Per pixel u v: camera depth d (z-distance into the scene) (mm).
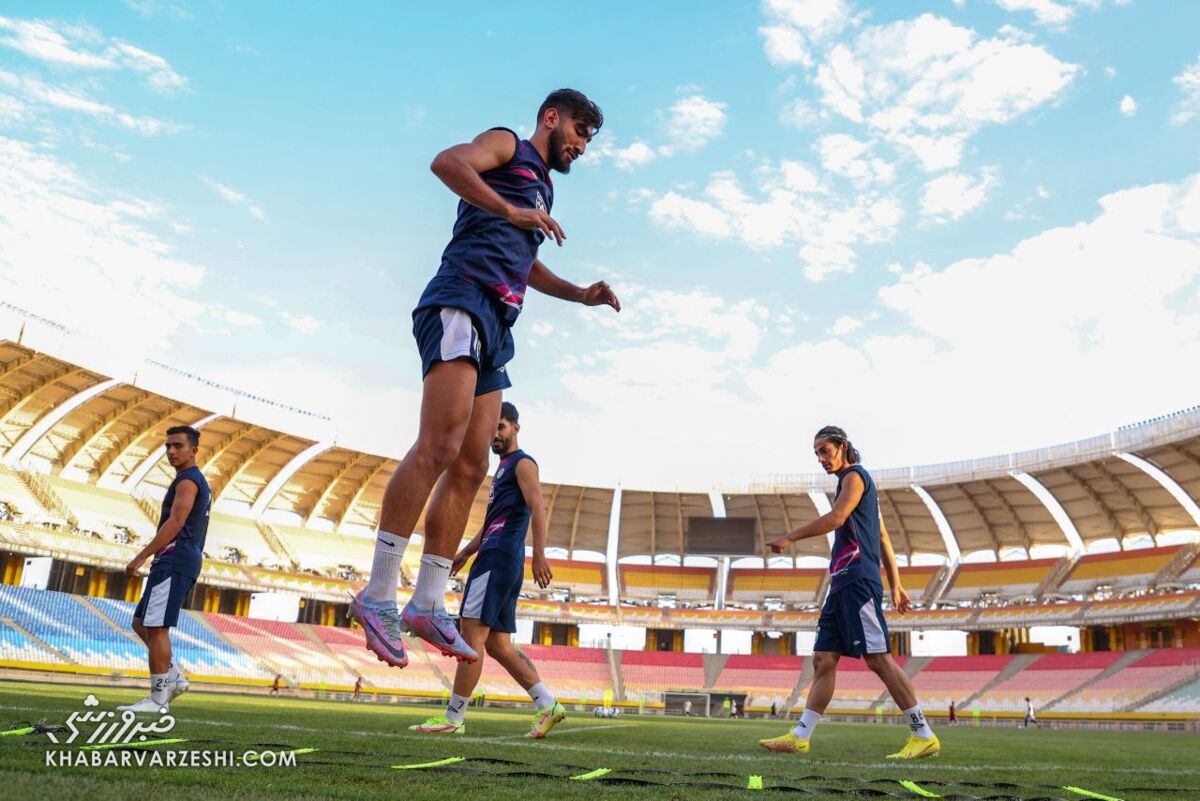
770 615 56344
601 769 3549
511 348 3402
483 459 3293
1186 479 45531
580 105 3574
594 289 4238
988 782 3789
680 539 59750
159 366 40781
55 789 2027
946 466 51469
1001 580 54781
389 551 2895
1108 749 10789
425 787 2533
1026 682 46781
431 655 48500
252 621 45844
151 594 5715
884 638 6332
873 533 6652
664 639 59406
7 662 32125
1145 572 49406
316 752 3451
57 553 38156
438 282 3111
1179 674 42312
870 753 6703
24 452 40969
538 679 6582
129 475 46281
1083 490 49719
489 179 3303
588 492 56625
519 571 6770
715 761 4586
